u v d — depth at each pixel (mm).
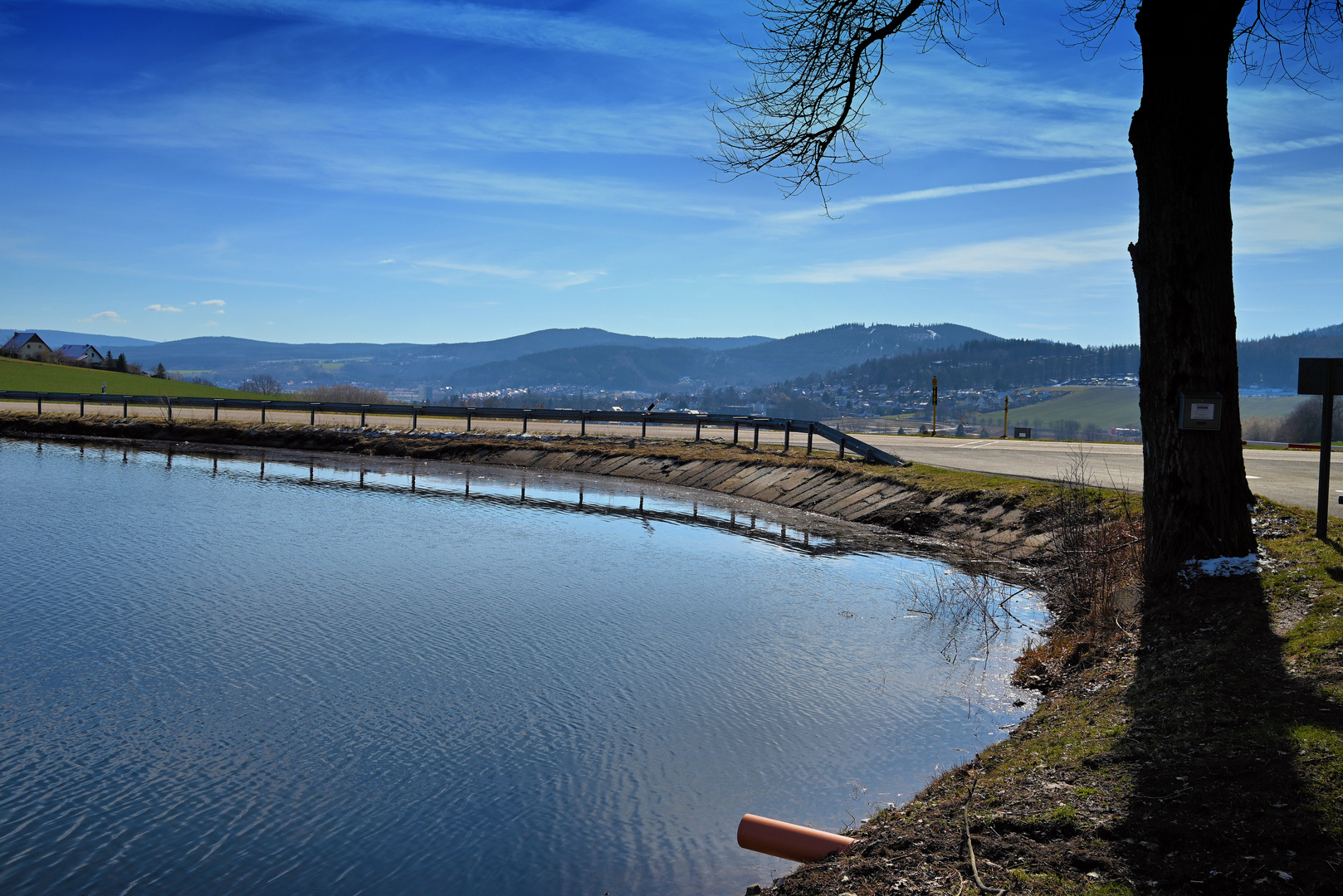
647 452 28578
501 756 7500
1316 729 5293
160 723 8188
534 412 35125
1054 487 16094
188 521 18969
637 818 6438
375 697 8820
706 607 12117
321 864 5875
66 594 12672
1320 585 7953
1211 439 9188
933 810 5535
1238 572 8828
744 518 19812
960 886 4355
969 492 17578
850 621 11438
